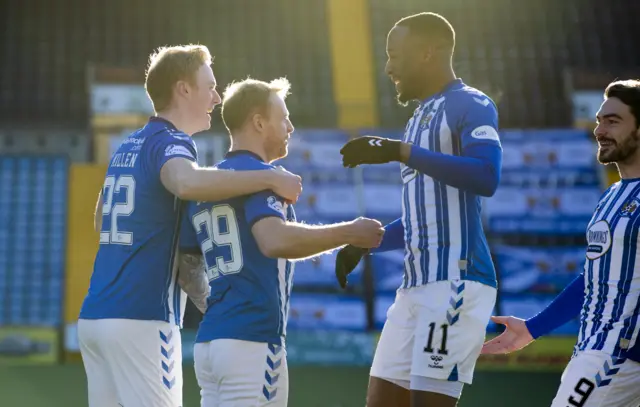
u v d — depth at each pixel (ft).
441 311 40.96
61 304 160.45
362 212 166.71
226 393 37.99
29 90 206.18
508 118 209.56
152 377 41.27
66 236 166.71
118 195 42.32
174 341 42.34
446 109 41.60
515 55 225.56
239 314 38.14
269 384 38.11
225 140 165.37
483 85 216.74
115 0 232.32
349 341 150.71
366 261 160.25
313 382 136.46
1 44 216.54
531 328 48.34
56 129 186.19
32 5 226.58
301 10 235.81
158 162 41.24
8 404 118.01
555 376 145.59
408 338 42.98
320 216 165.99
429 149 41.68
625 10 237.66
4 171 179.22
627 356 43.19
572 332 153.07
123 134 180.86
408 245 42.78
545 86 217.97
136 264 41.50
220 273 38.96
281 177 38.17
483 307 41.52
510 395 132.16
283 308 39.09
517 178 173.47
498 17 235.20
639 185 45.03
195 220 40.60
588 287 45.65
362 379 138.92
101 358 42.22
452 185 39.32
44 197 176.55
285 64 222.28
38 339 150.61
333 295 157.48
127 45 222.48
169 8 233.35
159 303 41.65
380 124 205.16
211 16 232.94
